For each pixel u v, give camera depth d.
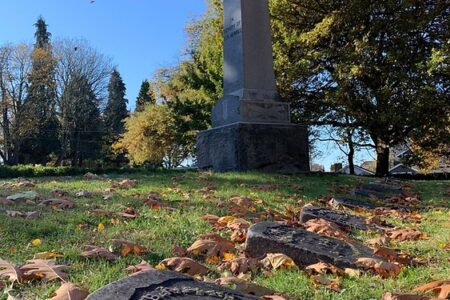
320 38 19.34
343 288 3.12
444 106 17.39
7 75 43.50
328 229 4.60
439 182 11.61
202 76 25.48
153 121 36.88
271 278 3.29
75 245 3.79
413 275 3.41
